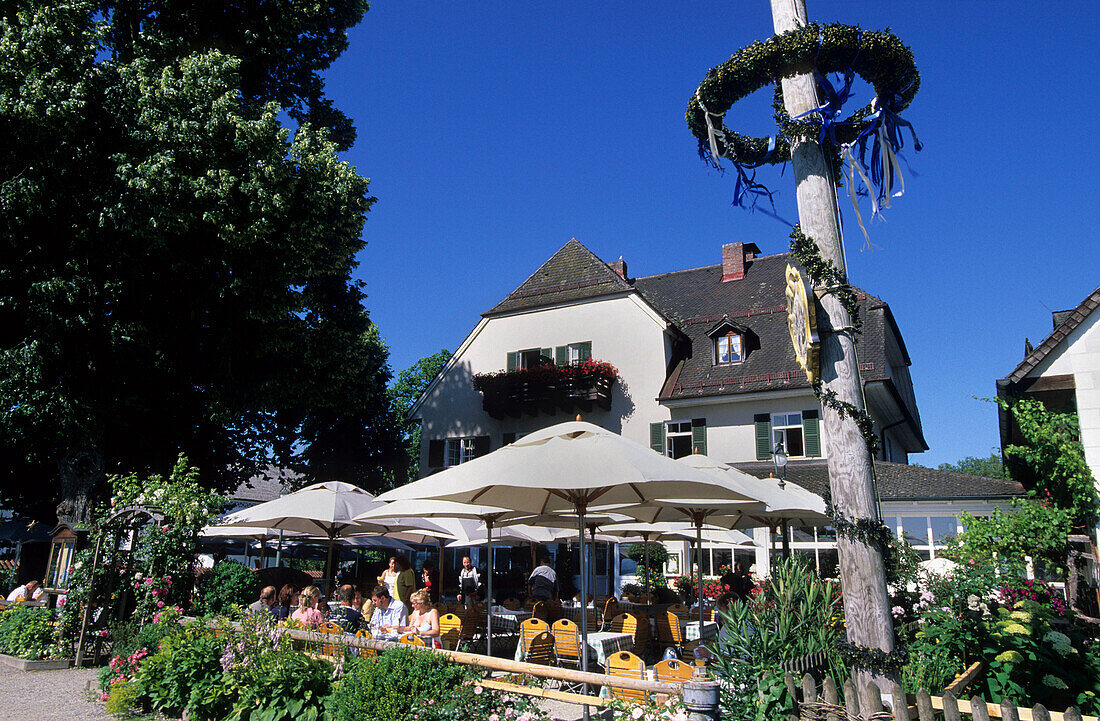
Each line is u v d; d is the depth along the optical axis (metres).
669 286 33.41
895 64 7.75
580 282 30.06
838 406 7.07
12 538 26.61
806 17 8.32
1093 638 9.57
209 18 21.36
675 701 5.89
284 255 19.23
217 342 20.42
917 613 9.64
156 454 20.59
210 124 17.55
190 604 12.33
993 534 13.38
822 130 7.73
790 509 10.62
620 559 25.39
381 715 6.49
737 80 8.09
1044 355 13.20
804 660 6.21
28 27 16.62
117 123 17.33
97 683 10.48
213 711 8.16
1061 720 4.54
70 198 17.20
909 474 20.64
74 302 16.78
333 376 22.30
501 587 24.27
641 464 7.46
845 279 7.39
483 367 30.64
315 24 22.78
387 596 11.26
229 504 23.61
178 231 17.20
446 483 7.97
